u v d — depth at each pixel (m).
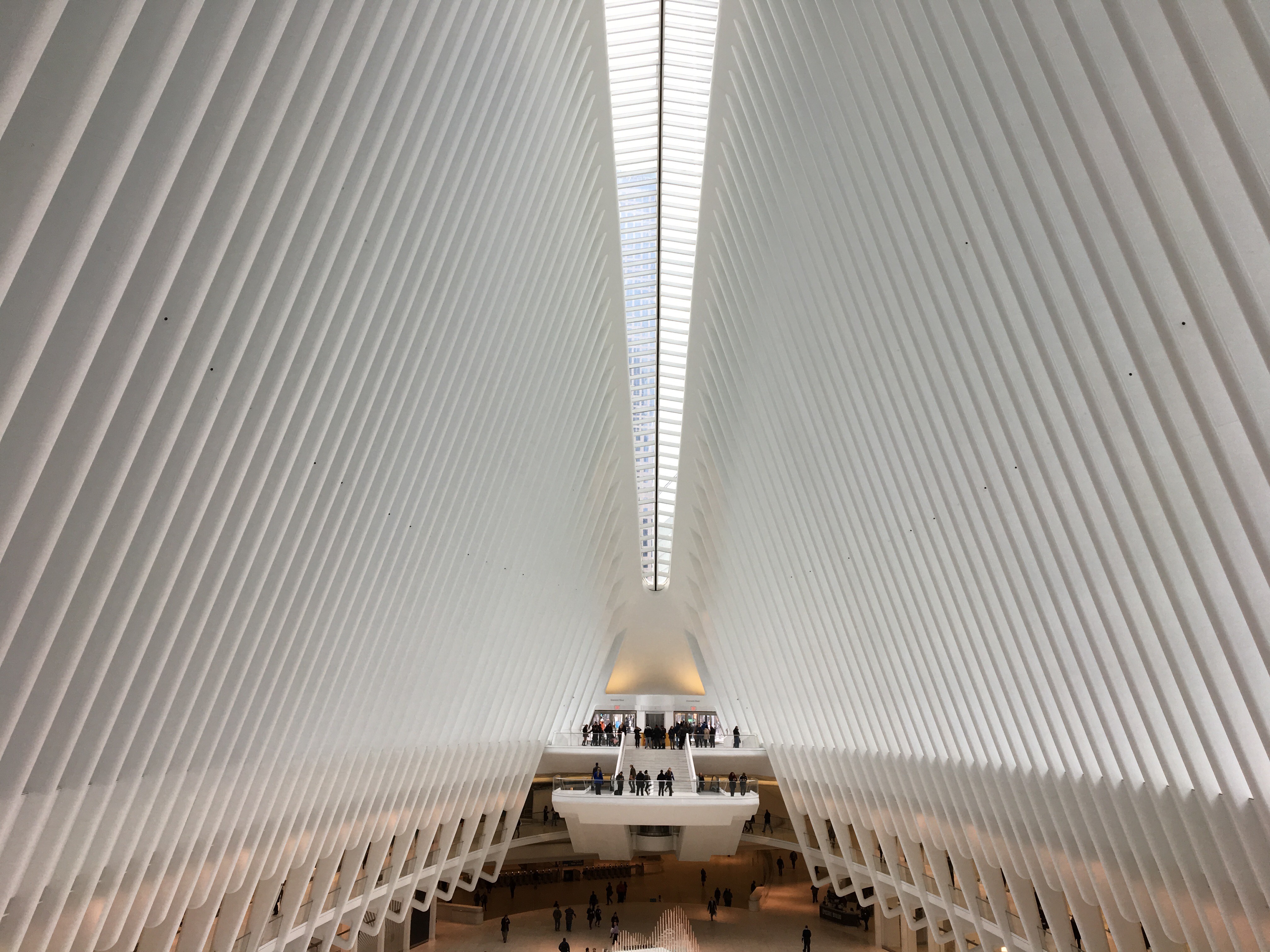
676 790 21.25
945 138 8.56
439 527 12.89
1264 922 9.01
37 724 7.23
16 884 7.75
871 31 8.95
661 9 11.81
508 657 17.42
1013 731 12.28
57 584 6.71
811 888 27.59
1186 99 6.22
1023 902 14.65
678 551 23.31
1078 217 7.37
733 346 15.61
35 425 5.71
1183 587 8.21
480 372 12.22
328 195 7.84
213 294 6.98
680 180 14.41
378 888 17.20
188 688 9.09
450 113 9.31
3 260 4.77
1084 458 8.48
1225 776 8.86
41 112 4.82
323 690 11.91
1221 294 6.64
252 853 12.30
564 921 23.86
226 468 8.16
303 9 6.61
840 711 17.41
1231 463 7.08
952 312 9.49
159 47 5.26
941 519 11.35
